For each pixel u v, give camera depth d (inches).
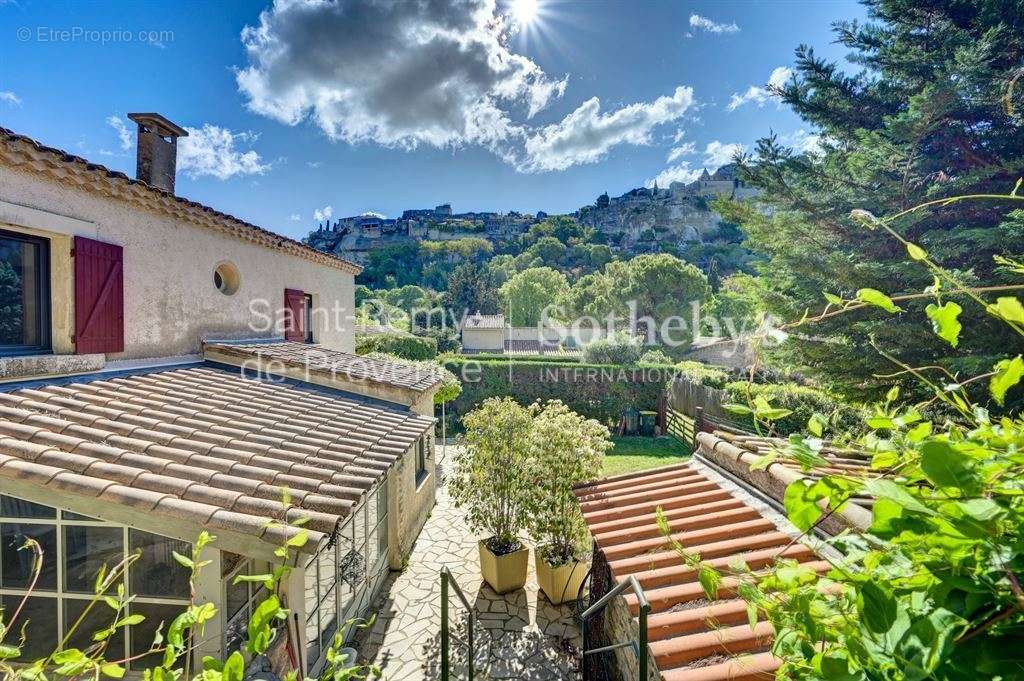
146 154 320.8
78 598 146.7
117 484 129.0
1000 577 42.9
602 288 1825.8
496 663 216.8
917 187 341.1
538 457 270.8
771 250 429.1
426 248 4072.3
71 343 211.9
